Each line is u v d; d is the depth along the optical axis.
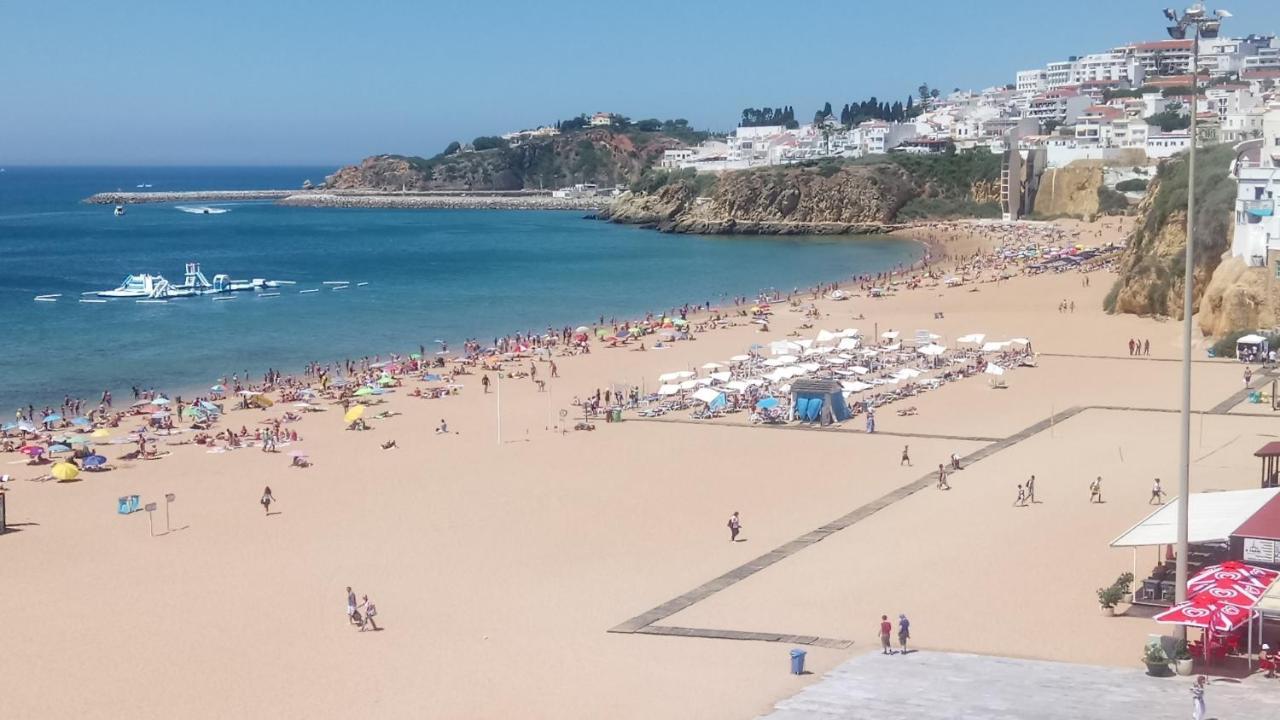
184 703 40.66
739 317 142.75
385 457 78.19
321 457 78.50
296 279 197.88
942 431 81.25
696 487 68.62
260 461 77.69
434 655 44.47
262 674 43.03
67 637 47.09
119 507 65.50
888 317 138.25
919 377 101.06
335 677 42.62
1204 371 98.06
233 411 94.81
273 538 60.47
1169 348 110.12
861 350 114.19
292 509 65.88
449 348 128.12
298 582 53.50
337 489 70.12
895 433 81.31
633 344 124.31
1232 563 43.19
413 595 51.50
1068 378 98.25
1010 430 80.50
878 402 91.88
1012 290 157.50
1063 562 52.56
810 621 46.59
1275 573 42.34
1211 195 117.81
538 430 85.62
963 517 60.22
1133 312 129.38
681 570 53.84
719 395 89.44
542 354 118.69
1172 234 128.50
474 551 57.56
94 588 53.06
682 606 49.00
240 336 136.25
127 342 131.88
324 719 39.03
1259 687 37.69
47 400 101.94
